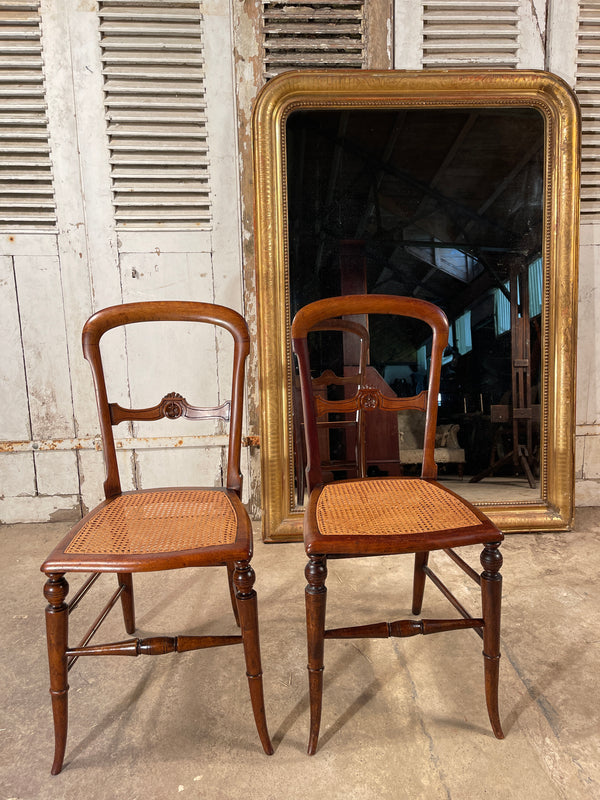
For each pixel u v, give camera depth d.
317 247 1.97
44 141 2.00
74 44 1.93
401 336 2.01
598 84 2.03
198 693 1.13
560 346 2.00
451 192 1.99
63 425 2.12
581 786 0.88
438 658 1.25
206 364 2.11
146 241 2.05
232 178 2.03
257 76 1.96
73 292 2.06
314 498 1.17
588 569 1.70
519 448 2.06
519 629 1.35
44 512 2.15
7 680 1.18
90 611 1.48
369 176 1.97
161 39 1.95
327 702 1.09
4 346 2.06
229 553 0.91
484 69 1.90
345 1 1.92
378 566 1.76
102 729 1.03
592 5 1.98
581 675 1.17
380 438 2.04
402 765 0.92
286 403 1.96
